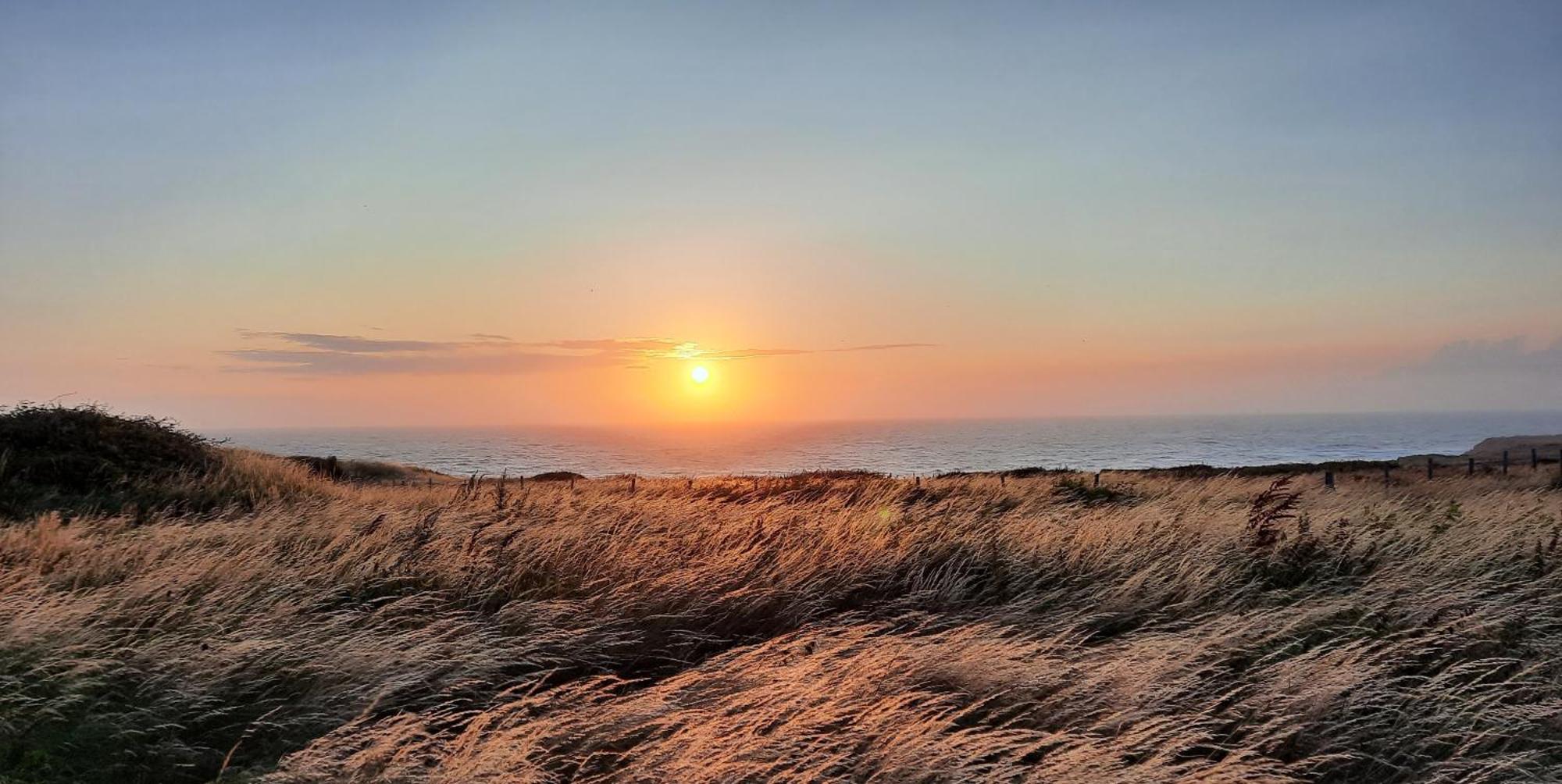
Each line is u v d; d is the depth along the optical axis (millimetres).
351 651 6070
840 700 5301
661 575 8391
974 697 5723
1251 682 6062
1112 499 19781
